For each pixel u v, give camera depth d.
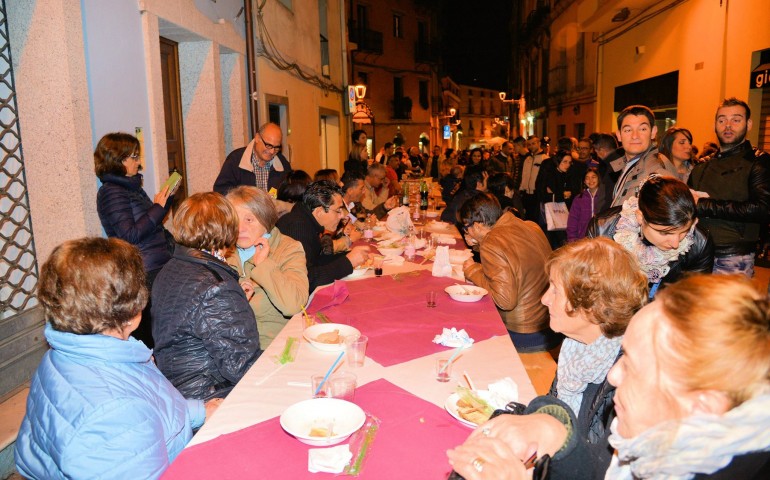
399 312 2.87
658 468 0.92
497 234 3.38
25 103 3.31
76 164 3.38
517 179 10.02
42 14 3.25
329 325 2.55
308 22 10.52
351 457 1.53
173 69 5.59
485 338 2.48
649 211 2.17
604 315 1.61
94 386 1.48
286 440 1.64
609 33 13.43
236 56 6.56
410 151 17.67
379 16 26.73
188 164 5.88
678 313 0.91
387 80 28.17
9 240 3.22
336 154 13.65
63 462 1.42
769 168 3.27
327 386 1.91
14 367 3.11
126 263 1.56
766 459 0.85
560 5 19.28
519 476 1.17
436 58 32.03
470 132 48.31
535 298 3.50
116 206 3.44
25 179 3.36
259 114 7.28
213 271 2.19
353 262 3.64
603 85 14.05
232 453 1.57
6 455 2.67
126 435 1.46
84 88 3.48
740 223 3.35
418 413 1.79
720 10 8.06
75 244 1.55
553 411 1.36
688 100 9.16
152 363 1.77
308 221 3.57
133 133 4.16
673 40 9.73
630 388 1.00
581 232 5.85
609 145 5.51
